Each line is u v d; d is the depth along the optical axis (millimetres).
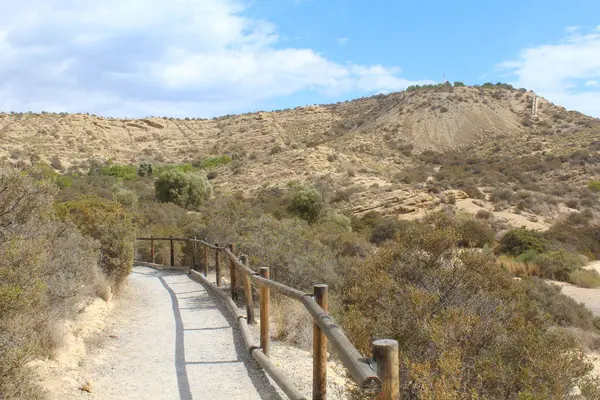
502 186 53375
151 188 50281
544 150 76125
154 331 7523
